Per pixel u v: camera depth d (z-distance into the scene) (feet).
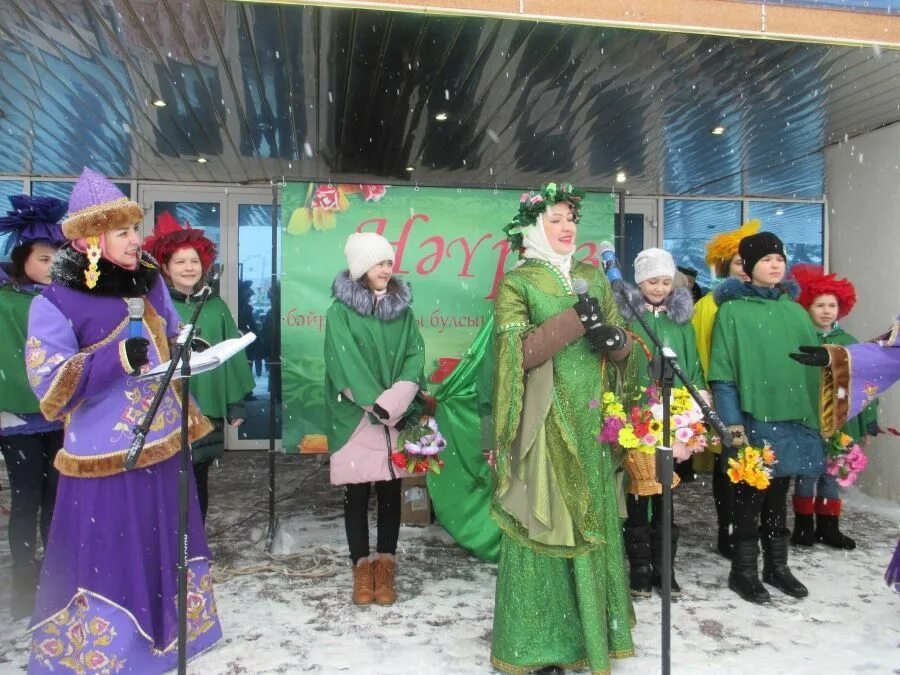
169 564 8.42
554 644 8.40
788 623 10.02
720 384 11.07
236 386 12.18
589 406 8.52
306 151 18.83
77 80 13.42
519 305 8.60
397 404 10.59
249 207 22.99
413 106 15.05
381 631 9.82
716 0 10.93
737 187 23.58
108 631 7.97
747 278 11.96
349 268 11.32
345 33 11.35
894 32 11.49
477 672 8.63
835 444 12.34
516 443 8.52
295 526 14.90
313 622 10.11
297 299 13.87
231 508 16.34
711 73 13.17
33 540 10.57
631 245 24.79
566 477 8.30
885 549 13.43
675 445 9.14
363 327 10.99
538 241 8.92
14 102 14.73
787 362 10.92
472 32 11.32
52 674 8.06
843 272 18.45
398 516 11.41
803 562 12.66
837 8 11.32
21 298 10.73
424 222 14.15
